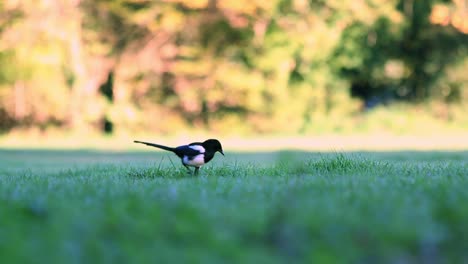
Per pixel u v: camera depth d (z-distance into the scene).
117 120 34.47
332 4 37.00
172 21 33.50
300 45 36.47
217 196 7.02
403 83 41.19
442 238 5.01
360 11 37.19
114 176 10.92
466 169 10.70
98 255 4.63
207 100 35.41
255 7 34.00
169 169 11.52
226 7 33.50
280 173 10.84
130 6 34.50
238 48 36.06
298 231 5.09
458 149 23.36
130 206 6.00
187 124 36.28
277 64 36.22
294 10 36.19
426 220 5.40
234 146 26.70
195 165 10.77
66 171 13.20
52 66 33.50
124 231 5.19
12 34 32.91
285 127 36.69
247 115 36.50
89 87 34.06
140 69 34.19
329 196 6.68
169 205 5.99
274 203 6.18
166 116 35.66
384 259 4.73
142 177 10.81
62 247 4.69
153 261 4.54
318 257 4.59
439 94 40.56
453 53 40.53
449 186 7.41
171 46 34.12
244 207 6.01
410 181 8.24
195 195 7.00
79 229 5.17
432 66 40.41
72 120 34.34
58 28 33.16
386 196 6.61
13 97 33.84
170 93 35.84
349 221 5.30
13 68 33.59
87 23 34.31
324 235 5.02
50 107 33.91
